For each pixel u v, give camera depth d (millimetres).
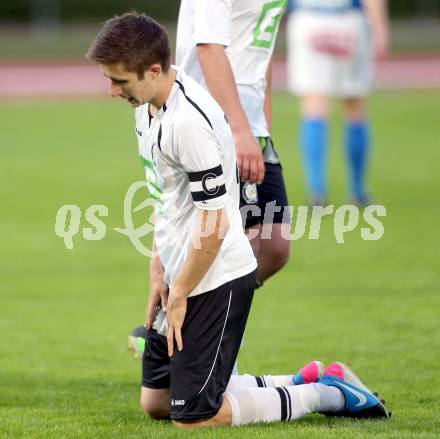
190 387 14469
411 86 87812
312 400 15141
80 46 112000
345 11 39562
